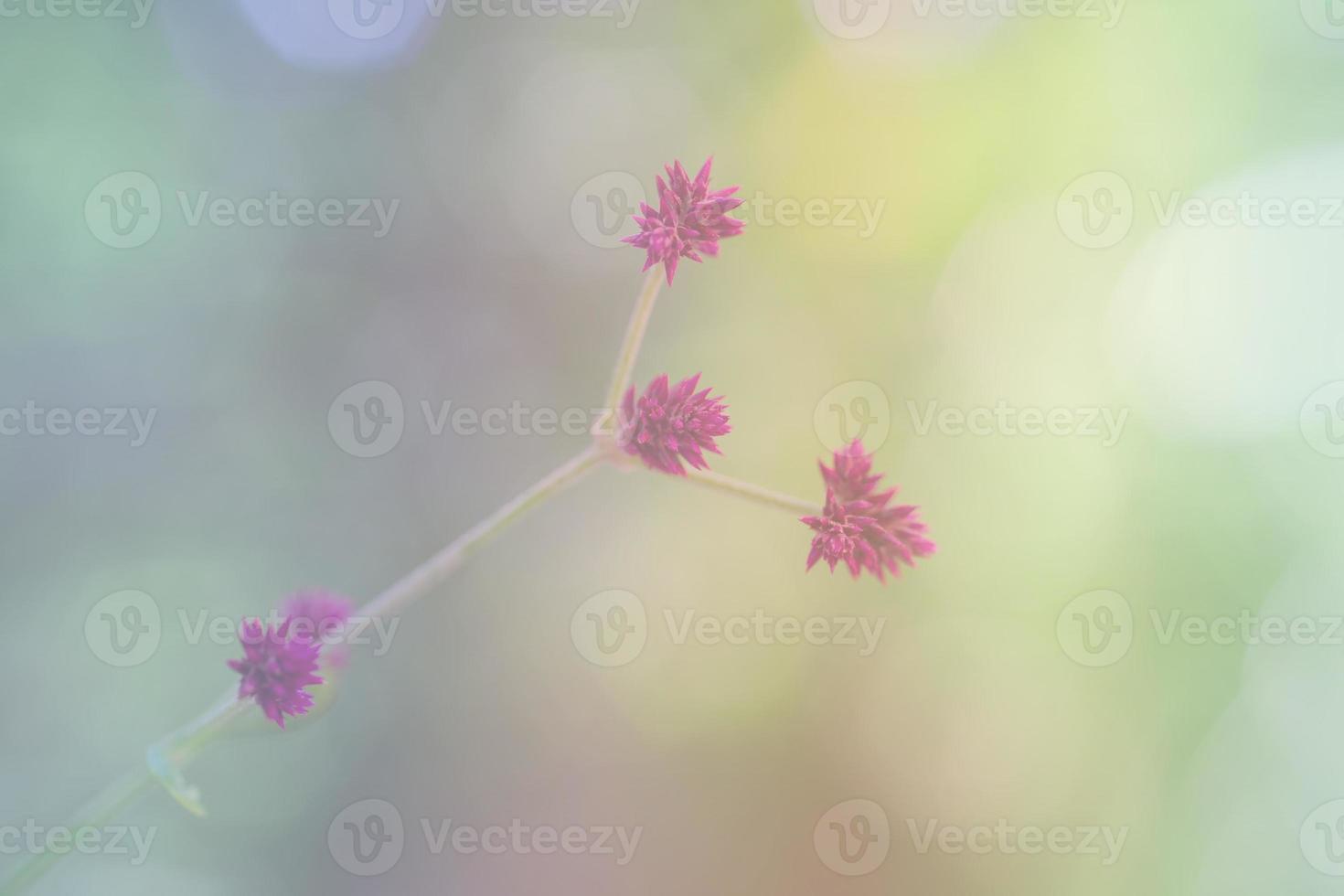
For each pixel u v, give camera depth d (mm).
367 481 782
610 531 806
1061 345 735
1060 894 714
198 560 731
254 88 759
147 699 688
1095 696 722
